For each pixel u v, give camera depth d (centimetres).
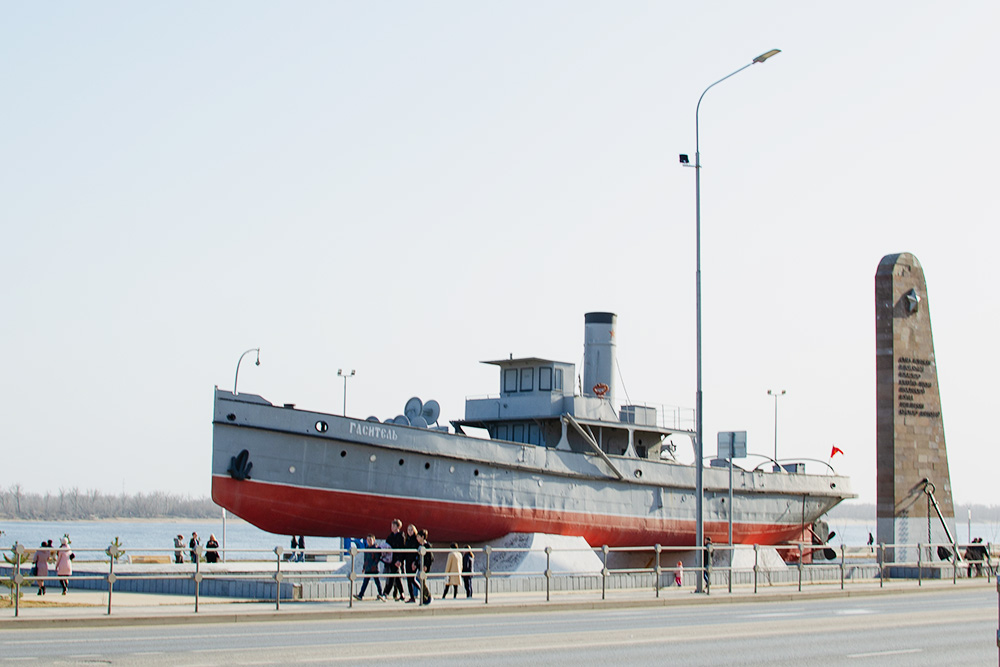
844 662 1922
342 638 2169
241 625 2492
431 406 4703
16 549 2542
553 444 4984
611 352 5316
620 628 2469
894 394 5000
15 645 2014
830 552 6259
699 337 3962
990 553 5753
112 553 2581
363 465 4116
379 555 3719
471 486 4375
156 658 1808
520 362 4984
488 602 3106
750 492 5503
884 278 5097
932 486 5075
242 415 3909
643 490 5009
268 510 3972
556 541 4562
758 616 2905
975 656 2028
